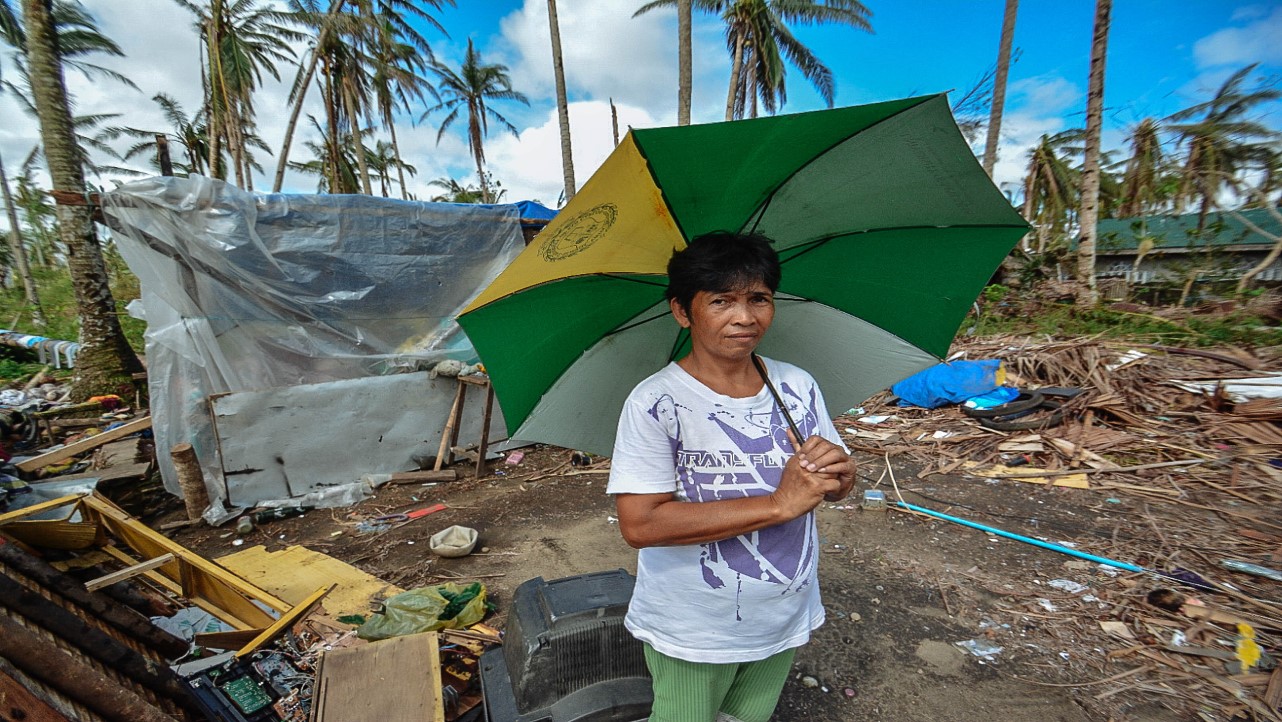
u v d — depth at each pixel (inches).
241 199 188.5
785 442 47.3
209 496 183.8
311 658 93.9
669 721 51.9
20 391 322.3
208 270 186.7
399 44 765.9
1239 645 104.4
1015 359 283.3
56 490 169.3
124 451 205.2
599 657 72.2
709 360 46.9
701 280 42.3
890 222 52.4
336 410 200.1
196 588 118.1
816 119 41.1
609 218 42.6
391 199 217.8
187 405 184.4
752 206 48.3
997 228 53.5
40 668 55.8
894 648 111.4
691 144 40.3
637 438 45.7
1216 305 426.6
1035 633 114.3
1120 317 410.0
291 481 192.5
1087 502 174.4
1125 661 105.3
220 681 85.2
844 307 59.0
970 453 217.9
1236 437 202.5
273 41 773.9
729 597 47.0
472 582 134.8
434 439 223.1
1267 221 657.6
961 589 130.3
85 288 269.0
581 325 51.9
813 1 724.0
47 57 253.4
